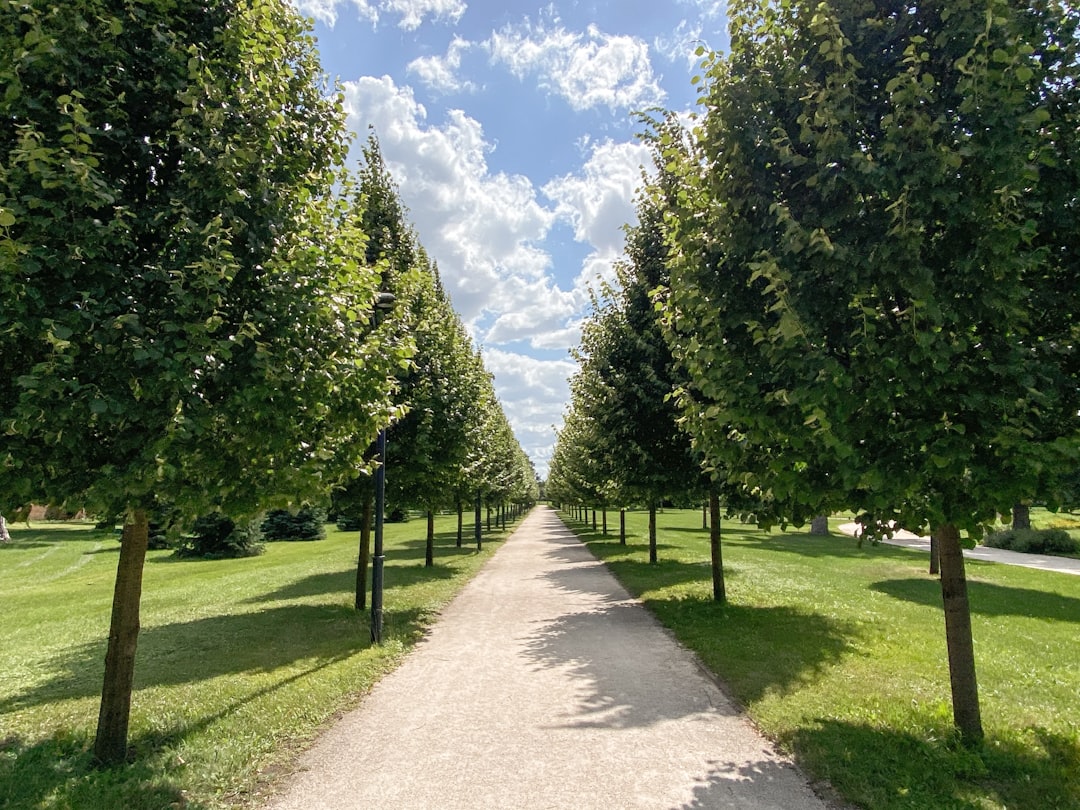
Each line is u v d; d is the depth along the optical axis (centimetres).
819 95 415
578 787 432
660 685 666
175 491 424
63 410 353
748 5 500
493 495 3008
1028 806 385
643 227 1245
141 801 409
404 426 1146
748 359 480
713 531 1148
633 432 1141
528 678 703
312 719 566
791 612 1024
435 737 530
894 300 424
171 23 459
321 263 538
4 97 386
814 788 425
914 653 762
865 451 416
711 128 496
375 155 1319
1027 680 682
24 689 714
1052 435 406
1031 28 390
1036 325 440
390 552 2472
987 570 1831
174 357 377
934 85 390
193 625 1061
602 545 2538
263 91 498
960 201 377
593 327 1354
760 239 454
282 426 464
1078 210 417
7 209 331
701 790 425
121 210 388
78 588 1761
